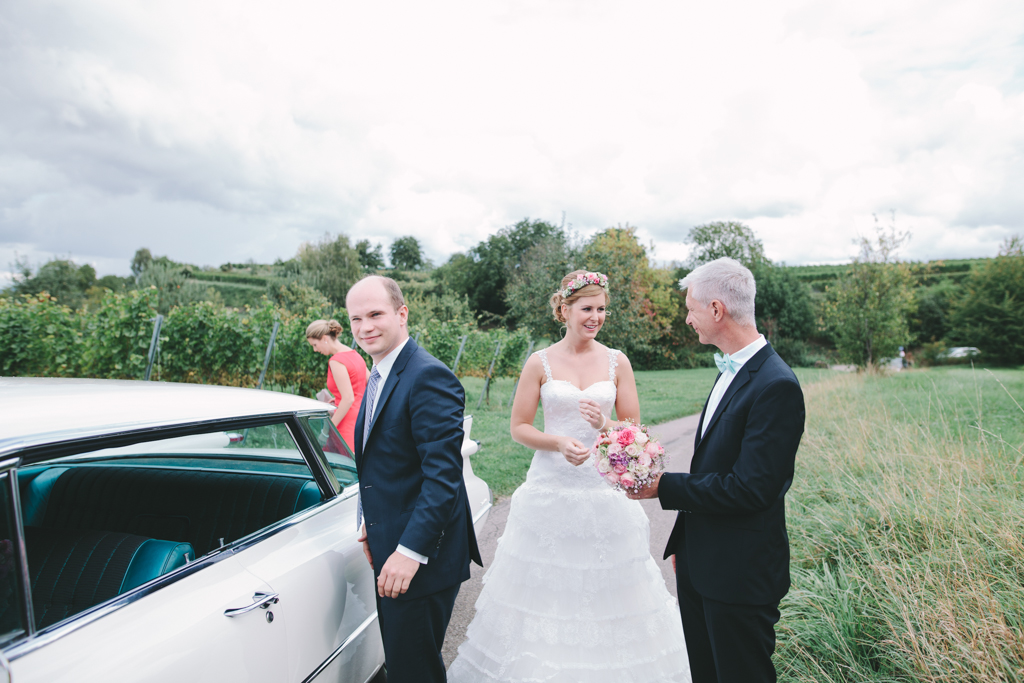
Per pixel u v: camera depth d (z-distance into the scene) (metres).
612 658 2.29
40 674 1.13
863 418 7.09
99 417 1.41
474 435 8.12
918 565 3.04
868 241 17.14
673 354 35.62
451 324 12.62
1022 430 5.66
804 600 3.03
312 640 1.79
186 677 1.33
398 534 1.85
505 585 2.49
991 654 2.32
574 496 2.45
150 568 1.58
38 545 1.68
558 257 15.38
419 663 1.86
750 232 50.38
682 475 1.79
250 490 2.22
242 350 8.60
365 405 2.01
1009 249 27.64
